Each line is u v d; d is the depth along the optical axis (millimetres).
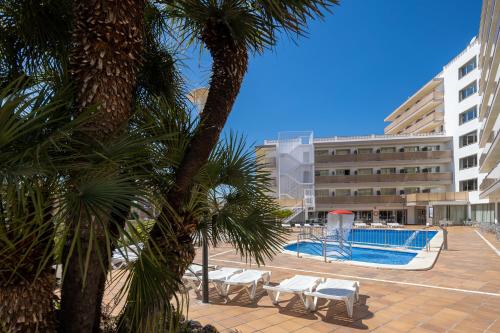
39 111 1762
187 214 2516
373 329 4770
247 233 2752
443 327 4875
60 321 2131
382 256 15359
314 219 37125
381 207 38625
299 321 5062
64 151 1801
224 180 3010
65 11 2598
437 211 37531
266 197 2975
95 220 1697
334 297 5195
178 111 2717
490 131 27922
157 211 1969
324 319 5156
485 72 27797
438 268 9578
